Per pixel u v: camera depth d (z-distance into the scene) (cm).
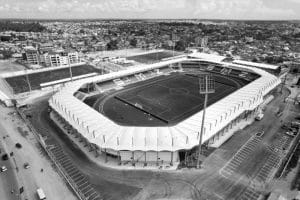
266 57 18462
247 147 6338
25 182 5006
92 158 5856
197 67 15875
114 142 5575
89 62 17875
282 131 7262
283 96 10569
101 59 18750
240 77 13612
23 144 6475
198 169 5438
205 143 6222
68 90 9431
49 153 5962
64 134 7025
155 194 4675
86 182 5003
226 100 8025
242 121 7944
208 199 4550
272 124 7750
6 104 9300
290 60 17538
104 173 5309
